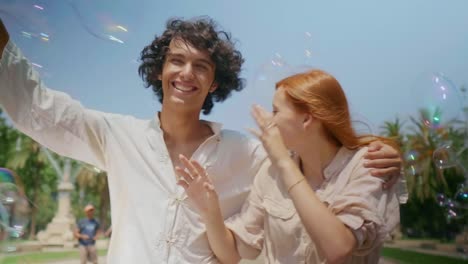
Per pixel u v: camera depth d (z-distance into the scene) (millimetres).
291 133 1776
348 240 1526
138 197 2123
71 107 2195
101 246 16312
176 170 1986
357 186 1679
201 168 1977
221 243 2012
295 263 1723
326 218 1538
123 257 2035
